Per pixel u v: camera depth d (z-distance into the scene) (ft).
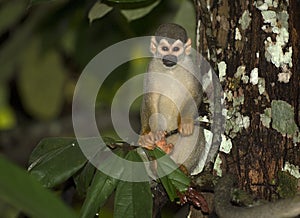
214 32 24.79
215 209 20.68
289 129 23.81
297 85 24.23
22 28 40.73
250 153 23.67
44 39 41.86
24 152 42.47
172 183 21.90
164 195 24.11
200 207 22.68
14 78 44.60
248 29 24.47
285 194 23.21
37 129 42.68
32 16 40.45
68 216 13.25
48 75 42.75
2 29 39.83
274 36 24.32
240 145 23.79
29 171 22.24
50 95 42.96
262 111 23.86
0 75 42.37
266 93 23.99
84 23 42.04
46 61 42.52
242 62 24.32
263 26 24.38
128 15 34.55
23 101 43.21
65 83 42.96
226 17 24.72
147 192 21.35
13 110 45.55
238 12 24.63
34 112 43.16
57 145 22.98
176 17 36.58
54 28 41.73
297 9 24.58
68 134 42.86
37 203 13.14
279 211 18.40
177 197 22.82
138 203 21.22
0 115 45.21
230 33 24.61
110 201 34.40
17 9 39.42
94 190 21.59
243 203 21.16
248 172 23.56
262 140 23.70
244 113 23.97
